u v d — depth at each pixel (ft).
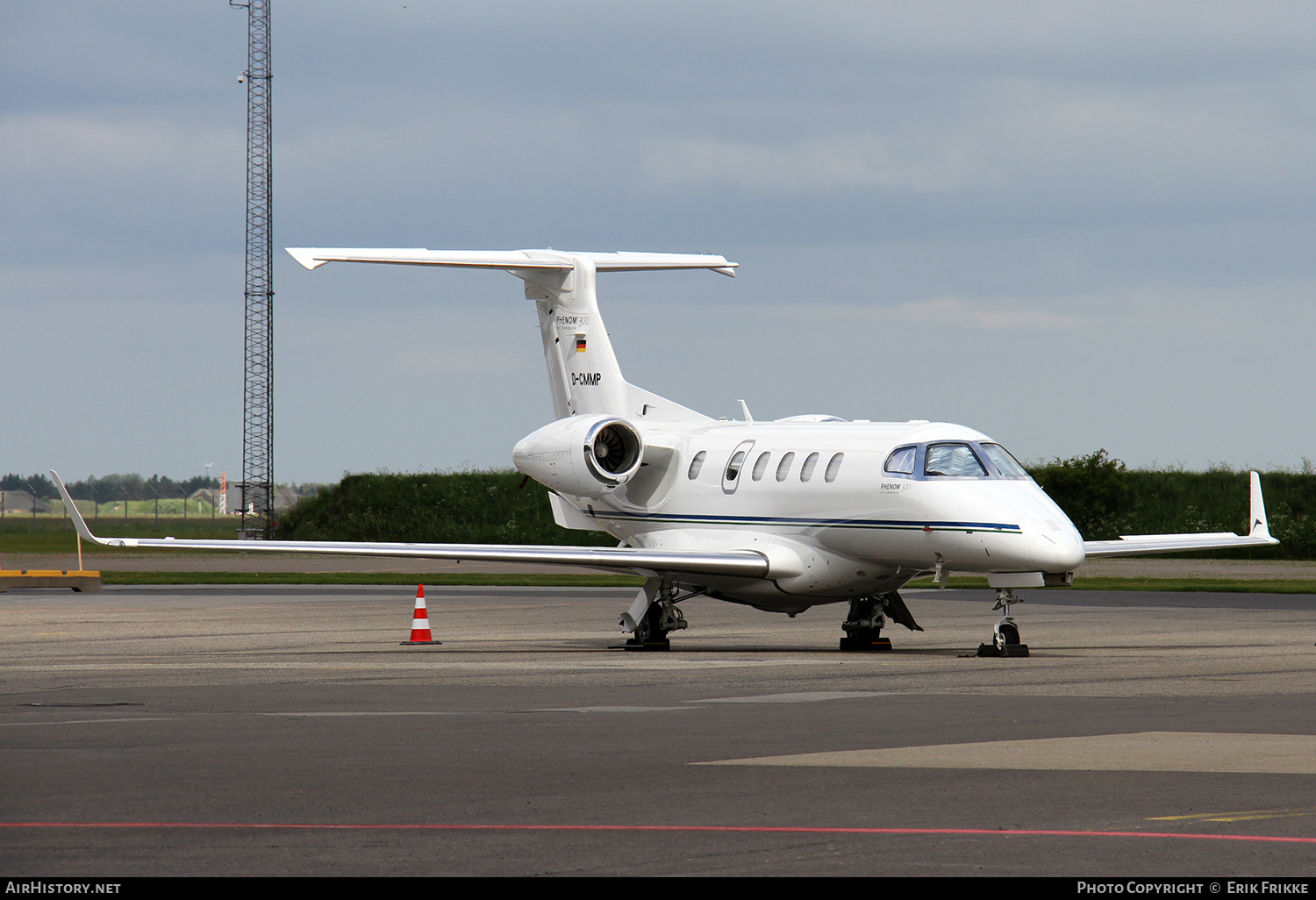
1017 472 165.48
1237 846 60.75
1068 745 88.94
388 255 190.49
